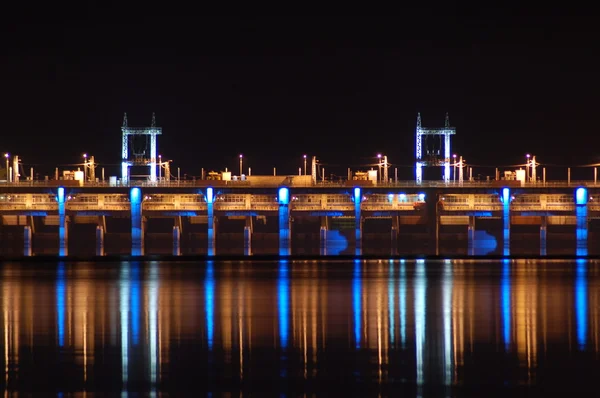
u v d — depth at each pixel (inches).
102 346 2571.4
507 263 5511.8
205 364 2364.7
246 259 5876.0
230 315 3144.7
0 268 5147.6
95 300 3575.3
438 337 2709.2
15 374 2265.0
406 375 2263.8
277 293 3818.9
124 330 2822.3
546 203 6943.9
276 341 2642.7
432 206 6771.7
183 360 2405.3
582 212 6712.6
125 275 4690.0
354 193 6707.7
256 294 3784.5
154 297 3676.2
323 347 2561.5
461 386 2172.7
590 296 3690.9
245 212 6825.8
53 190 6678.2
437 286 4111.7
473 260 5802.2
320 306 3378.4
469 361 2397.9
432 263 5541.3
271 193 6678.2
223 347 2561.5
